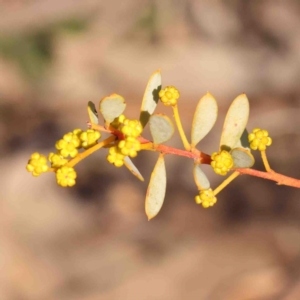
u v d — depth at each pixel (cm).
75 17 73
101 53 74
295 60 71
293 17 74
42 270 55
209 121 22
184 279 50
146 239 56
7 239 57
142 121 22
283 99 67
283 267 49
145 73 73
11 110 71
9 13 70
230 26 74
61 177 21
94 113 22
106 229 59
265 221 55
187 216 58
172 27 75
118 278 52
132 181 64
